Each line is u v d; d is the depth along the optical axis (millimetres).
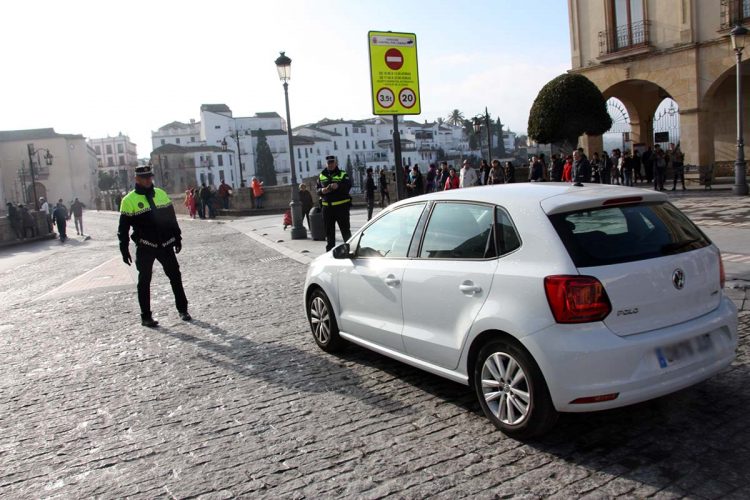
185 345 6758
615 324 3342
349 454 3746
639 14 24828
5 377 6031
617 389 3293
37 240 30859
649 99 29750
